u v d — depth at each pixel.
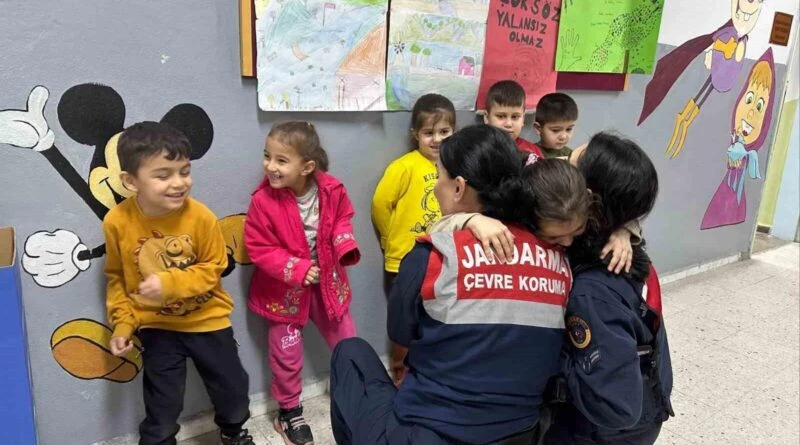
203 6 1.47
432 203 1.89
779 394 2.17
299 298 1.70
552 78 2.26
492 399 1.09
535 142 2.27
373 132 1.85
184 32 1.46
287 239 1.60
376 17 1.73
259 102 1.59
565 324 1.11
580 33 2.29
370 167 1.88
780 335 2.65
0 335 1.14
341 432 1.36
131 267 1.41
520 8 2.06
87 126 1.39
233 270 1.69
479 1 1.95
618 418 1.04
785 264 3.66
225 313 1.55
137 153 1.27
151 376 1.49
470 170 1.11
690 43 2.83
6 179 1.33
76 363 1.52
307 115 1.70
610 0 2.33
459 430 1.10
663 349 1.21
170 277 1.38
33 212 1.38
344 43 1.69
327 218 1.64
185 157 1.33
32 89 1.32
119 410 1.62
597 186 1.10
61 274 1.44
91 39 1.35
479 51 2.00
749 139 3.41
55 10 1.30
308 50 1.63
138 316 1.44
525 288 1.08
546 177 1.05
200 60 1.50
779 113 3.57
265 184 1.60
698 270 3.43
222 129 1.57
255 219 1.58
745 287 3.22
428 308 1.10
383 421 1.18
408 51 1.83
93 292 1.50
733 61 3.09
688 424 1.95
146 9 1.40
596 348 1.04
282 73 1.61
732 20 2.99
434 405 1.12
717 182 3.31
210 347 1.52
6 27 1.26
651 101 2.75
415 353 1.17
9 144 1.32
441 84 1.94
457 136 1.15
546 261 1.10
